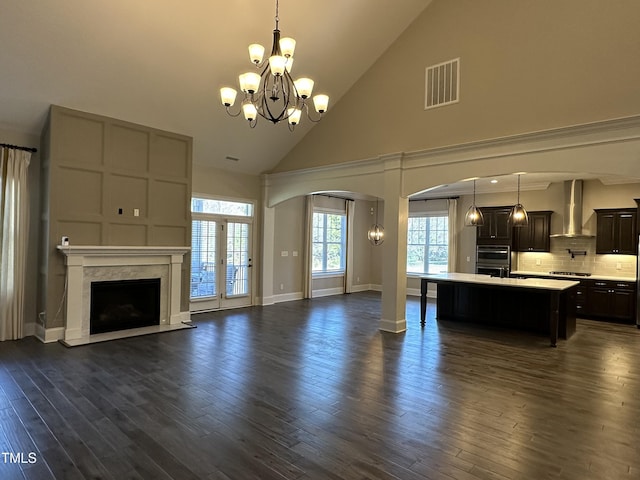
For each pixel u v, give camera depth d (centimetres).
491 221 880
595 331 628
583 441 272
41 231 536
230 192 766
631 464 244
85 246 519
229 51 529
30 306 539
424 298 662
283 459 244
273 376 395
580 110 446
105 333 551
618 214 721
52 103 498
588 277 738
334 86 652
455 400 340
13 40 420
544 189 832
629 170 413
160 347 496
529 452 256
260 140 712
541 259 837
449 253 970
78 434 272
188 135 639
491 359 463
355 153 663
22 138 529
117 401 328
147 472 229
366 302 889
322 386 369
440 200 1002
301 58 577
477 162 521
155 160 602
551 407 328
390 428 287
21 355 452
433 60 568
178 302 627
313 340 541
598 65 435
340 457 247
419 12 580
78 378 381
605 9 431
